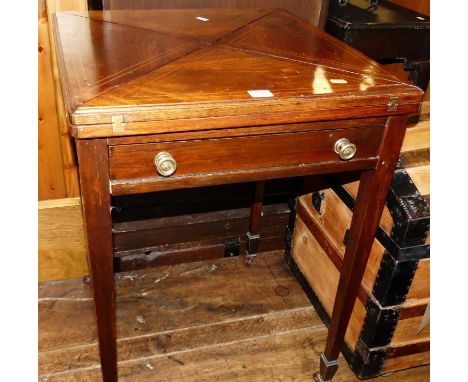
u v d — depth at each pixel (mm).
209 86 776
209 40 996
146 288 1457
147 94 728
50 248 1400
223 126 744
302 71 874
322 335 1346
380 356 1172
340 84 830
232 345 1297
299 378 1225
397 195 993
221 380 1205
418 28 1286
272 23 1146
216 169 797
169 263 1521
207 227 1513
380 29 1267
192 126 726
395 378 1252
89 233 789
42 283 1452
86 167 721
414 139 1113
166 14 1146
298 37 1062
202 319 1368
